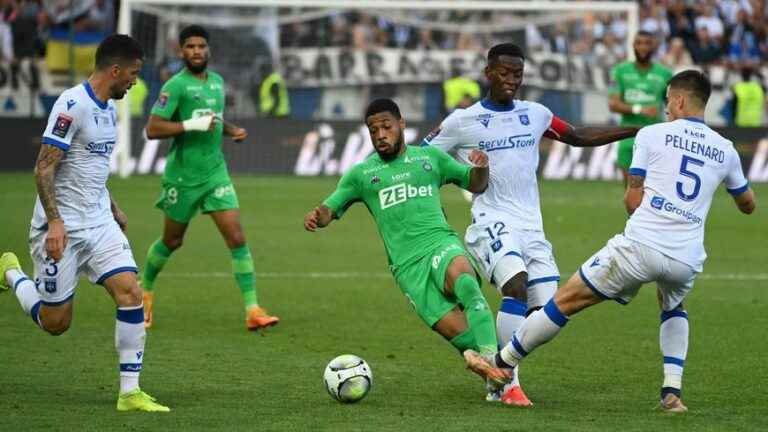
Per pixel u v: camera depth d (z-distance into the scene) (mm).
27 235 62219
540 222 30328
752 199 28109
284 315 42062
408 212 28578
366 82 103750
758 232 68250
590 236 65062
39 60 104062
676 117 27531
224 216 40062
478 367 26562
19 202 76562
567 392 29812
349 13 103375
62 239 26812
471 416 26578
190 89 40719
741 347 36094
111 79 27812
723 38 113812
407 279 28406
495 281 29312
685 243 26594
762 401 28719
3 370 31750
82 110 27375
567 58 103500
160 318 41281
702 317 41562
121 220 29969
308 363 33406
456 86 101062
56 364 32656
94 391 29312
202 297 45875
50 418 26109
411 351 35500
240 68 101688
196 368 32562
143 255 56156
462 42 104188
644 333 38594
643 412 27297
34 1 104188
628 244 26641
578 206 80062
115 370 31953
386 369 32688
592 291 26953
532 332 27250
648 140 27062
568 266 54500
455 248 28109
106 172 28297
